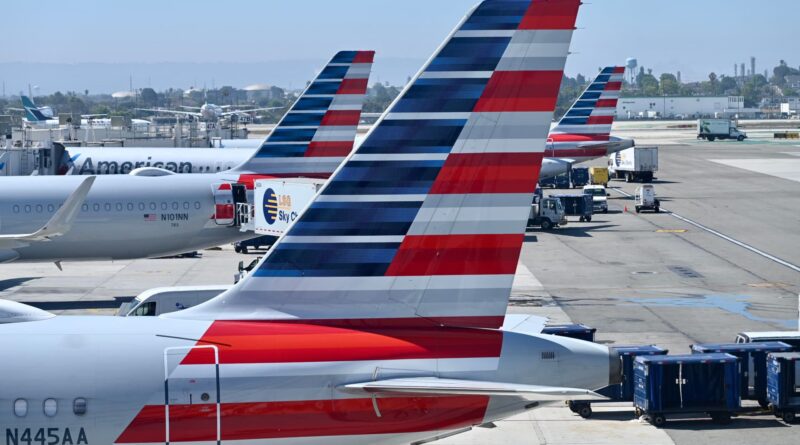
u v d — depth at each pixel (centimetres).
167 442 2958
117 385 2953
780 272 10950
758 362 5784
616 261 11738
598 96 19412
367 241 3186
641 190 16738
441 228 3189
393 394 3042
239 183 10069
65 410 2928
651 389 5444
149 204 9394
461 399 3094
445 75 3138
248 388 2989
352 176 3173
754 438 5259
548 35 3136
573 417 5631
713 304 9100
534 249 12756
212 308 3186
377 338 3114
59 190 9281
